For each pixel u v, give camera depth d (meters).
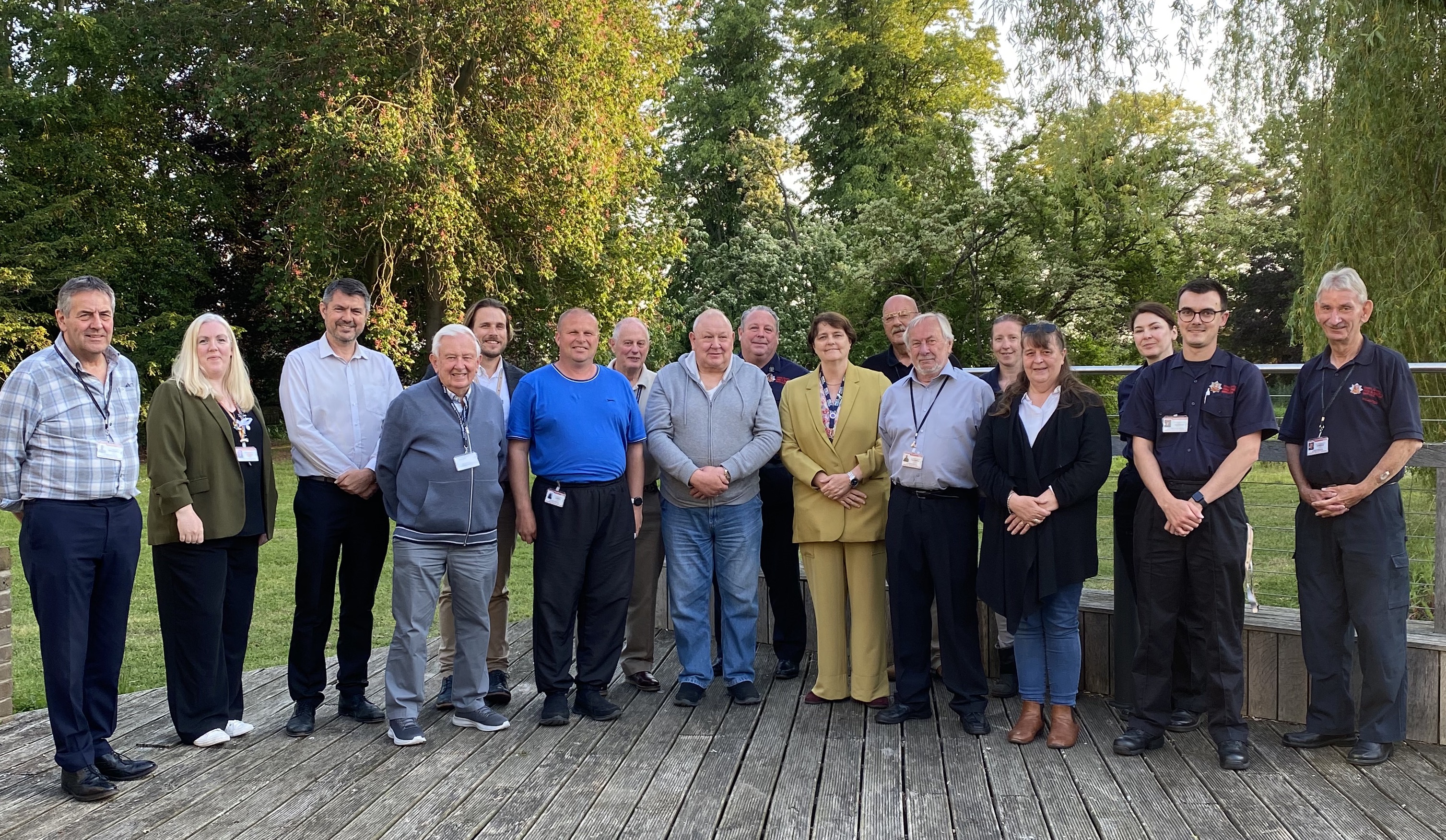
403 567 3.47
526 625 5.43
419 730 3.49
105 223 16.16
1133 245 16.77
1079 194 15.55
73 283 3.05
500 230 15.29
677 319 21.09
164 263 16.62
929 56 24.56
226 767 3.25
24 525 3.02
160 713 3.83
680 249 18.12
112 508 3.10
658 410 4.03
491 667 4.08
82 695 3.03
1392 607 3.20
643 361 4.42
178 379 3.33
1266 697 3.66
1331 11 6.29
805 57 26.00
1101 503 7.28
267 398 19.91
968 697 3.61
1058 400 3.39
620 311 16.91
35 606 3.02
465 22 13.80
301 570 3.60
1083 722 3.69
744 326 4.54
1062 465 3.33
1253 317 20.34
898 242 17.77
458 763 3.29
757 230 21.83
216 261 17.97
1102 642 4.03
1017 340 3.96
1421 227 5.91
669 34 17.77
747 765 3.25
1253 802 2.91
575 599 3.76
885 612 4.04
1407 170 5.99
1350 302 3.21
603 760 3.32
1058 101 9.01
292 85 14.52
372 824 2.79
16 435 2.97
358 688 3.79
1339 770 3.16
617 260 17.00
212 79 15.41
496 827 2.77
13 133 15.39
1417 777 3.09
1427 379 5.90
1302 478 3.38
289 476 13.37
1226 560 3.19
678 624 3.99
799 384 4.07
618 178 16.98
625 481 3.84
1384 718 3.20
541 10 14.07
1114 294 16.50
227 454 3.39
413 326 14.72
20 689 4.43
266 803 2.95
